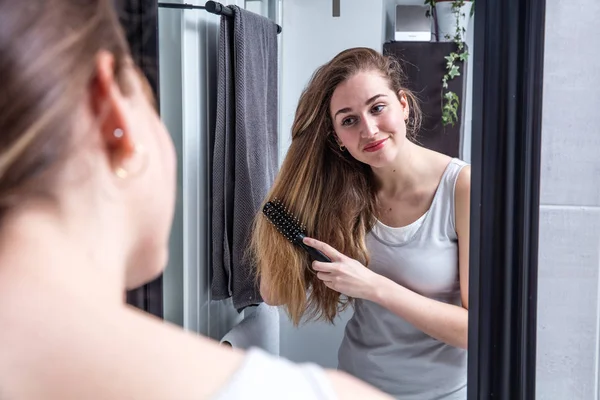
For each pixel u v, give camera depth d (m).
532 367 0.50
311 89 0.84
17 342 0.19
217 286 0.85
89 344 0.20
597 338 0.50
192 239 0.82
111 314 0.21
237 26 0.87
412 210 0.77
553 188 0.49
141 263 0.25
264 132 0.88
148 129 0.24
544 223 0.50
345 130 0.80
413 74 0.76
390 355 0.74
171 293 0.79
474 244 0.50
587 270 0.49
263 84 0.87
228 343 0.83
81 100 0.21
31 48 0.20
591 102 0.48
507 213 0.48
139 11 0.54
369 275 0.78
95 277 0.21
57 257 0.21
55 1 0.21
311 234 0.85
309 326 0.85
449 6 0.75
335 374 0.23
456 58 0.75
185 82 0.80
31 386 0.19
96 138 0.22
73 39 0.21
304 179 0.85
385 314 0.76
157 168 0.24
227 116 0.87
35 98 0.20
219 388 0.20
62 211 0.21
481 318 0.50
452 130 0.76
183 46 0.80
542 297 0.50
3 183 0.20
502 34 0.47
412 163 0.77
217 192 0.86
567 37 0.48
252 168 0.88
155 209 0.24
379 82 0.77
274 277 0.85
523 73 0.47
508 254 0.49
